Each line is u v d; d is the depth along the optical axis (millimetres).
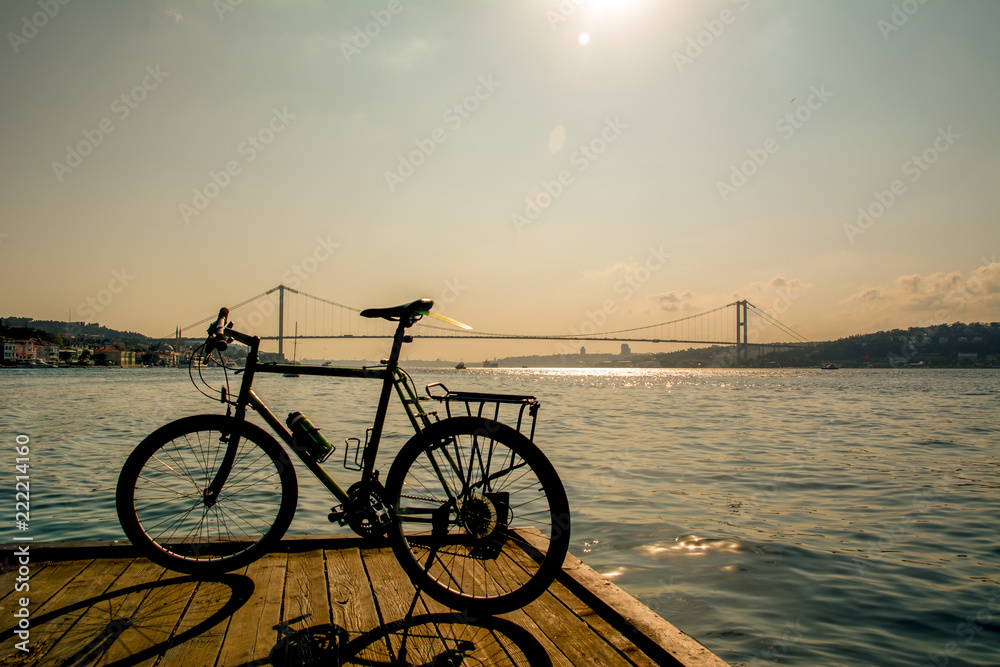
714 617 3205
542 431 12914
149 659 1625
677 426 14164
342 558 2463
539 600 2115
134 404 19844
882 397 29781
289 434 2150
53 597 2025
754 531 4840
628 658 1704
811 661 2740
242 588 2135
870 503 5934
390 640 1777
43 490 6078
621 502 5867
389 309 2070
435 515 1991
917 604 3393
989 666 2672
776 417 17172
